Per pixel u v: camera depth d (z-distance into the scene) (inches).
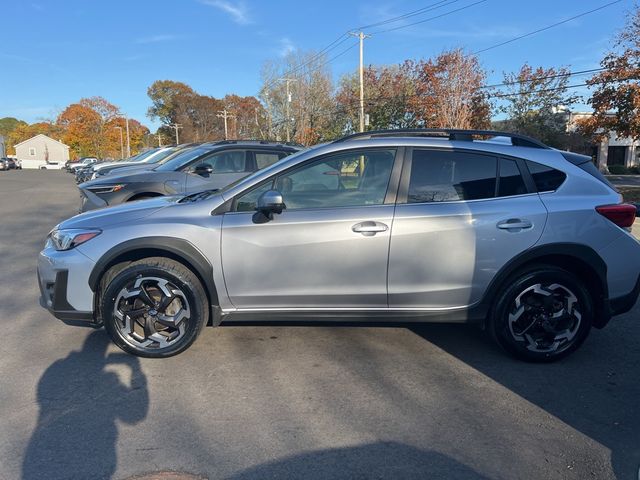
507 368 158.9
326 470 107.7
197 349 170.7
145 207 167.3
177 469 107.4
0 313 206.1
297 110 1913.1
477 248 155.1
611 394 142.6
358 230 153.9
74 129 3609.7
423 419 128.4
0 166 2598.4
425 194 158.1
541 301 159.5
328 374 153.3
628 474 107.5
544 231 156.1
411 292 156.8
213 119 3821.4
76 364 158.1
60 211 561.6
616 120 744.3
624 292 162.9
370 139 164.7
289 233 154.7
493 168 161.0
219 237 155.6
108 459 110.6
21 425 123.5
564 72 1445.6
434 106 1262.3
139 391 141.4
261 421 126.7
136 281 156.6
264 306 159.8
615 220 159.5
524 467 109.5
